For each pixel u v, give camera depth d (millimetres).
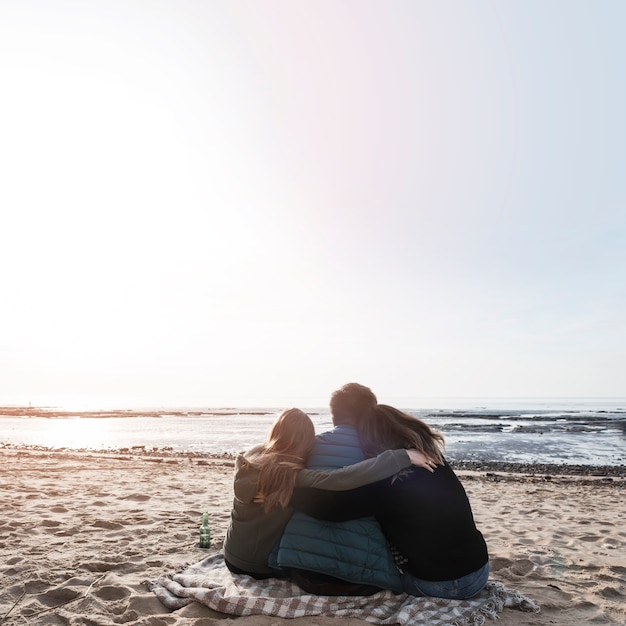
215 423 50938
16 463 13117
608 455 24031
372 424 3520
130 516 6359
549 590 3947
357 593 3344
